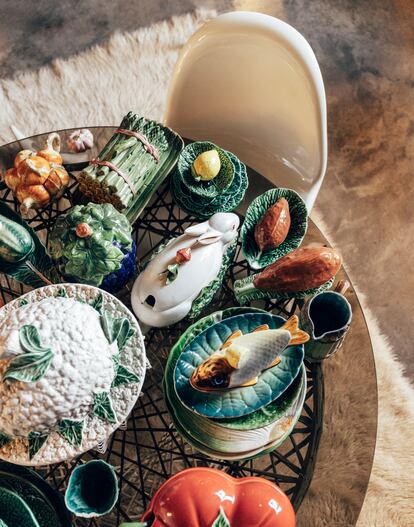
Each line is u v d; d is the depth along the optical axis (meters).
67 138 1.84
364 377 1.67
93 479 1.42
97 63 2.63
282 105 1.75
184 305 1.50
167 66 2.64
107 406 1.36
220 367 1.42
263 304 1.72
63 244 1.43
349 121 2.70
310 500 1.62
